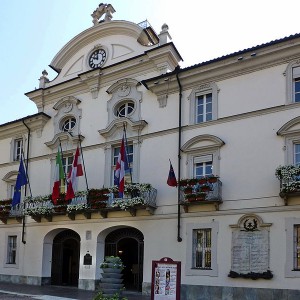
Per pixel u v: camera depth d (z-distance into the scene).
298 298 15.00
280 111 16.81
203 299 17.06
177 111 19.61
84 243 21.45
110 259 12.62
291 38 16.67
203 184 17.52
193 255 17.86
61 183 23.00
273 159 16.58
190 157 18.72
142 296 18.28
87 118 22.94
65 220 22.48
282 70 17.12
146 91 20.92
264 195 16.48
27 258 23.73
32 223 23.97
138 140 20.55
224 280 16.73
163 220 18.92
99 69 22.62
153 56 20.81
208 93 19.00
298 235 15.66
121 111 22.03
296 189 15.16
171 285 10.35
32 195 24.27
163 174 19.39
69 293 19.33
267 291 15.66
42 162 24.39
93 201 20.52
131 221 19.94
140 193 19.02
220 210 17.42
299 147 16.30
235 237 16.84
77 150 20.89
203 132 18.62
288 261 15.47
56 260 23.41
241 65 18.03
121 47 22.84
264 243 16.11
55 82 25.05
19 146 26.42
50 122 24.69
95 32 23.67
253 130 17.31
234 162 17.50
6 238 25.05
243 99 17.84
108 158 21.50
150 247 19.05
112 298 11.73
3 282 24.17
